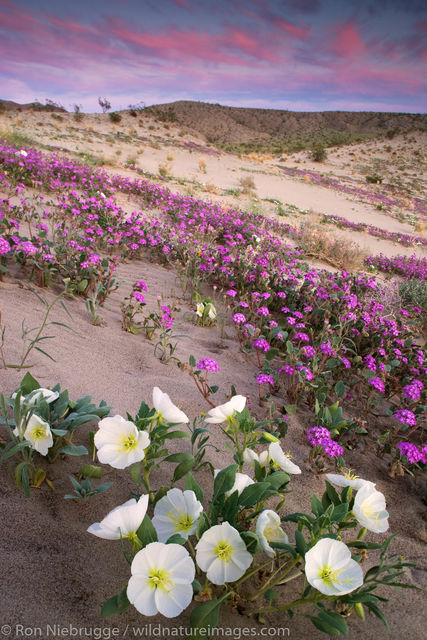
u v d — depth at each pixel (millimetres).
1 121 26031
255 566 1816
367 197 28156
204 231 9531
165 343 3734
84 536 1787
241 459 2021
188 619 1561
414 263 12625
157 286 5852
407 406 3771
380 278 10648
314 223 13852
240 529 1638
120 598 1292
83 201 8516
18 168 9656
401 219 22797
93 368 3176
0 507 1787
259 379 3016
